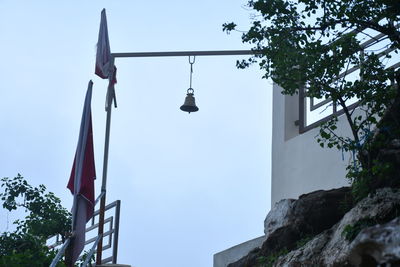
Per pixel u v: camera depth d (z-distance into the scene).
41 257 14.91
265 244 12.31
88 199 12.57
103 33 15.32
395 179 10.49
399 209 9.80
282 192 15.43
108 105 15.16
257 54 11.20
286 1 10.73
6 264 14.34
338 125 13.81
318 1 10.52
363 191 10.74
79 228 12.30
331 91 10.77
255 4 10.77
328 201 11.72
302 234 11.73
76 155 12.88
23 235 16.84
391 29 10.58
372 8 10.39
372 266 6.74
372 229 6.57
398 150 10.61
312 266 10.39
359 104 10.91
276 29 10.87
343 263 9.62
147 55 15.21
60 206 17.83
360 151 10.89
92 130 13.07
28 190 17.62
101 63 15.10
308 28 10.71
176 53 15.17
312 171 14.53
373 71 10.63
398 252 6.21
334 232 10.59
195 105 15.45
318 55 10.66
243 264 13.22
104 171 14.84
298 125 15.77
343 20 10.53
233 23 11.09
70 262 12.14
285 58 10.86
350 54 10.60
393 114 10.80
